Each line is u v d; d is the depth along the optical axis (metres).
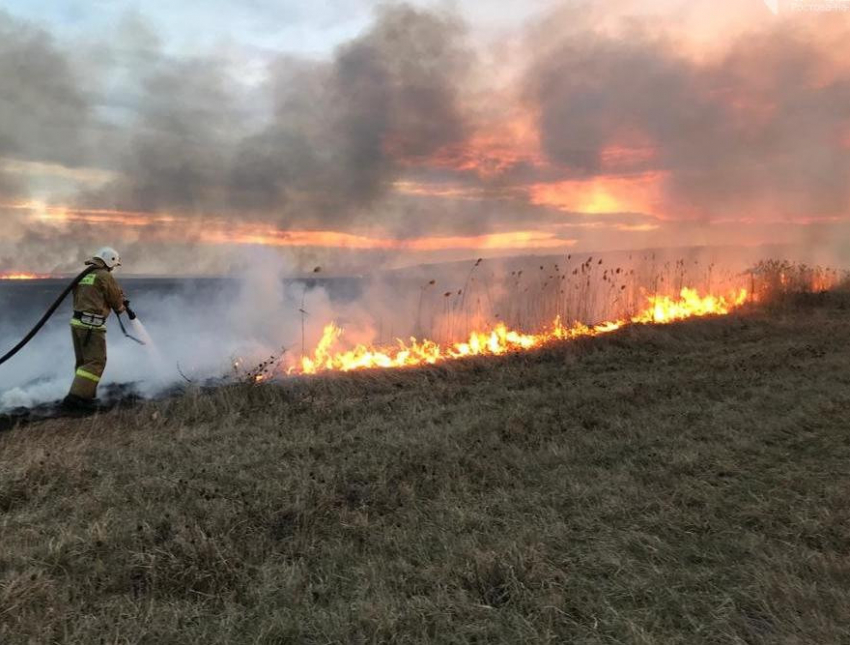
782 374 7.89
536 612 2.95
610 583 3.22
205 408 7.28
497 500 4.37
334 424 6.61
